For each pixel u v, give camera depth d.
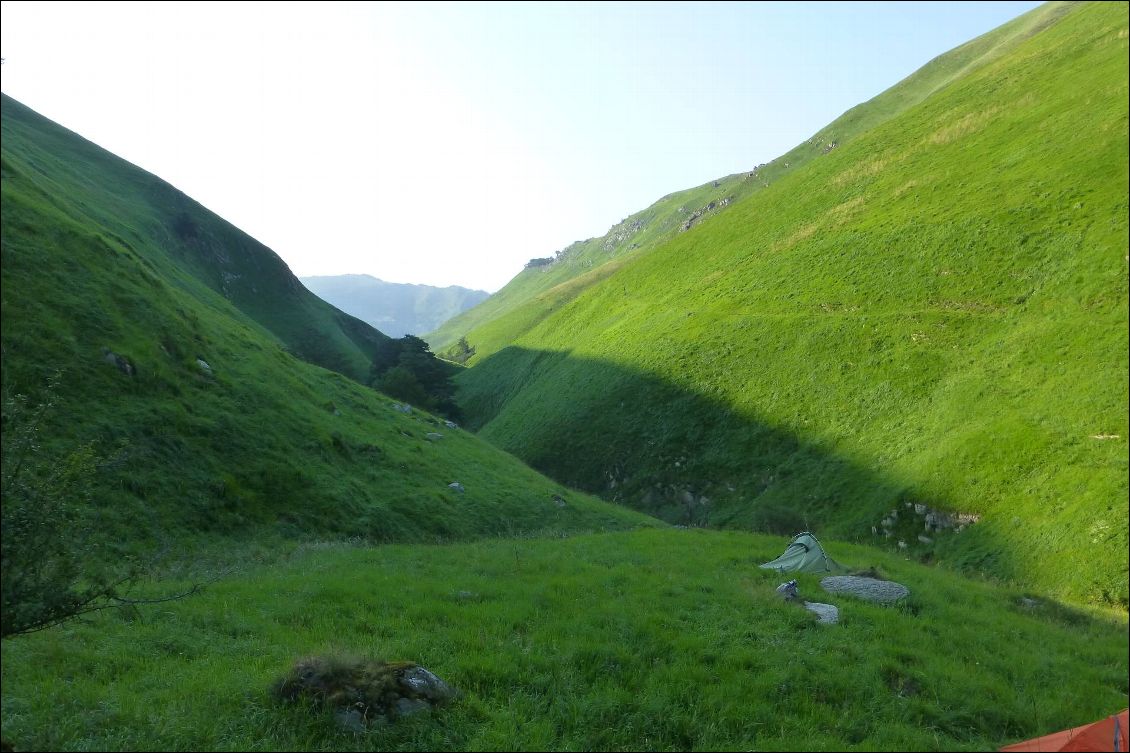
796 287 88.44
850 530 50.47
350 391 55.16
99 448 27.03
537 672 12.88
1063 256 64.88
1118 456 42.59
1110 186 69.31
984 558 41.66
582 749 10.22
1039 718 13.77
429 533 36.59
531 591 19.17
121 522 24.27
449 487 43.16
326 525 32.41
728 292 98.12
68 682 10.84
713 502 64.19
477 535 38.50
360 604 16.91
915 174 101.69
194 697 10.55
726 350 82.00
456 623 15.63
